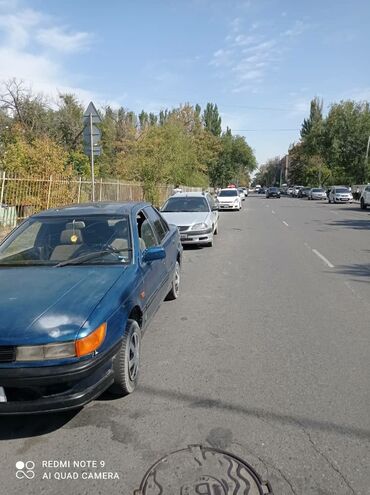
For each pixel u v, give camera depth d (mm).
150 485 2480
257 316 5594
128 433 3000
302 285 7254
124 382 3412
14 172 14047
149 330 5094
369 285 7219
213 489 2438
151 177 26875
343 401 3393
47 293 3264
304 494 2404
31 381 2746
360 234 14633
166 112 68750
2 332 2795
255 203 40250
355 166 56000
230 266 9023
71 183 14961
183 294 6750
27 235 4457
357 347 4516
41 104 29609
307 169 71500
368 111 56906
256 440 2895
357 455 2732
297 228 16812
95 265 4008
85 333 2869
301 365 4074
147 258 4352
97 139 13219
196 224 11305
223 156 77125
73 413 3277
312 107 88125
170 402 3416
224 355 4332
